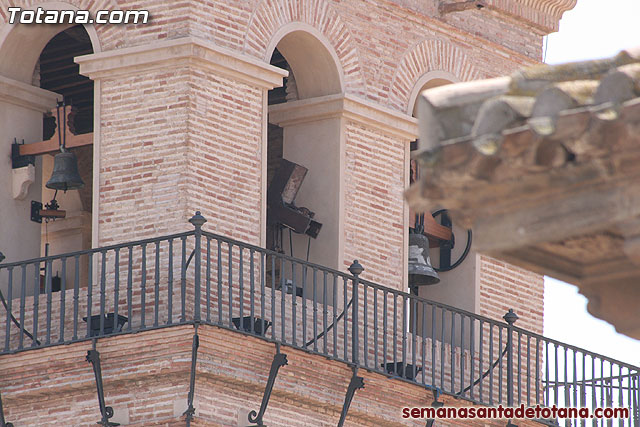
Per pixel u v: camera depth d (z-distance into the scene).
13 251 59.88
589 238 21.30
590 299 22.17
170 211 55.47
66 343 53.19
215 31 57.03
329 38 61.16
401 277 62.53
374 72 62.78
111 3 57.88
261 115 57.91
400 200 62.94
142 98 56.66
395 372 57.41
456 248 66.69
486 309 66.25
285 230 61.62
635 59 21.20
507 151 20.38
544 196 20.84
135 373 52.53
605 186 20.36
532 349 67.44
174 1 56.78
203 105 56.22
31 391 54.25
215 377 52.47
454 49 66.38
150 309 54.41
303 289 53.91
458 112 20.83
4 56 60.09
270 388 53.09
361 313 60.22
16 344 56.94
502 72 68.56
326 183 60.97
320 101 61.28
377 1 63.25
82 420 53.88
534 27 70.19
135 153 56.44
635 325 21.80
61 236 71.44
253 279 52.47
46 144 59.72
